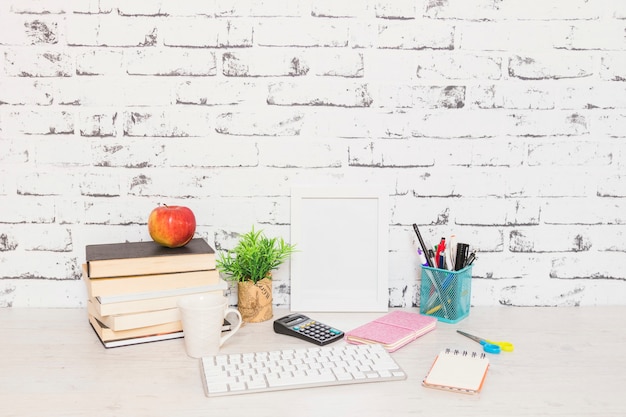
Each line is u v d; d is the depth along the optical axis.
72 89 1.43
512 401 1.01
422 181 1.48
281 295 1.51
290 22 1.42
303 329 1.29
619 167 1.49
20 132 1.44
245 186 1.47
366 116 1.46
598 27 1.45
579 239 1.51
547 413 0.97
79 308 1.49
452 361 1.14
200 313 1.15
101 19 1.41
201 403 0.99
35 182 1.45
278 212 1.48
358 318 1.43
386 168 1.47
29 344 1.25
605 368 1.15
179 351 1.21
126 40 1.42
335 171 1.47
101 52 1.42
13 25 1.41
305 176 1.47
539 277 1.52
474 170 1.48
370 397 1.01
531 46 1.45
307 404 0.99
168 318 1.26
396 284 1.51
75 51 1.42
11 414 0.96
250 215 1.48
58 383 1.06
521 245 1.51
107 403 0.99
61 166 1.45
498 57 1.45
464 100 1.46
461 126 1.47
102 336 1.22
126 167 1.46
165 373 1.11
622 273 1.52
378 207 1.48
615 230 1.51
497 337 1.30
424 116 1.46
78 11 1.41
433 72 1.45
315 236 1.49
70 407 0.98
